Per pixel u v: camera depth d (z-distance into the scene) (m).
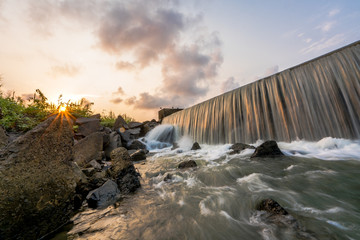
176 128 13.99
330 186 2.75
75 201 2.60
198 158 6.28
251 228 1.81
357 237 1.56
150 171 4.84
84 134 8.35
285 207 2.21
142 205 2.57
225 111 9.51
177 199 2.72
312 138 5.84
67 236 1.91
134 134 12.07
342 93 5.42
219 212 2.21
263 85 7.81
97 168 4.90
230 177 3.68
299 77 6.54
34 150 2.20
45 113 7.87
